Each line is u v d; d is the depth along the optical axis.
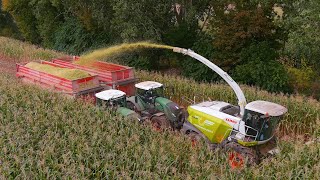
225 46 21.17
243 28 20.56
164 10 24.45
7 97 16.67
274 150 12.40
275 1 20.05
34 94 16.88
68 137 13.02
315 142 12.38
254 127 12.01
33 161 11.72
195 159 11.55
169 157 11.88
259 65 19.50
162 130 13.98
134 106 16.20
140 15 23.88
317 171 10.32
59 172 11.26
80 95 16.91
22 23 38.75
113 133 13.23
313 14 16.39
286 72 19.61
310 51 20.42
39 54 28.91
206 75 22.33
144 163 11.41
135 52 26.62
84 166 11.55
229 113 13.08
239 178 10.86
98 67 20.36
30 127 13.84
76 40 32.38
